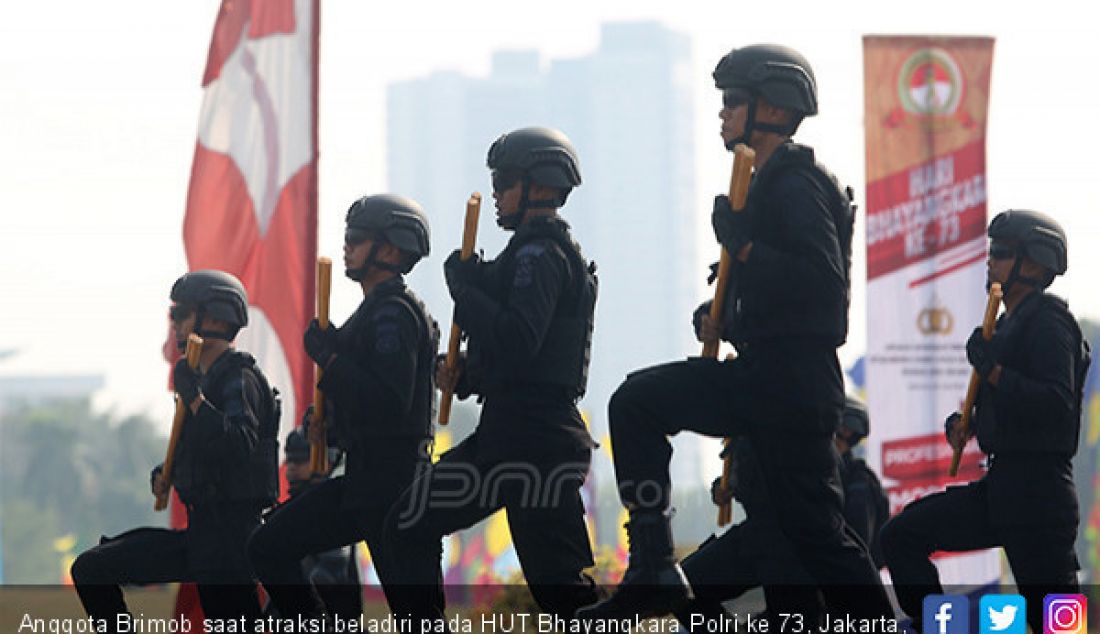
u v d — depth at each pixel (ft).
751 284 100.22
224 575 127.95
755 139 104.27
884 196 169.78
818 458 101.14
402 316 117.80
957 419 121.19
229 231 161.99
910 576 118.83
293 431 157.79
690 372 102.06
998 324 119.44
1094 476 236.22
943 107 169.27
